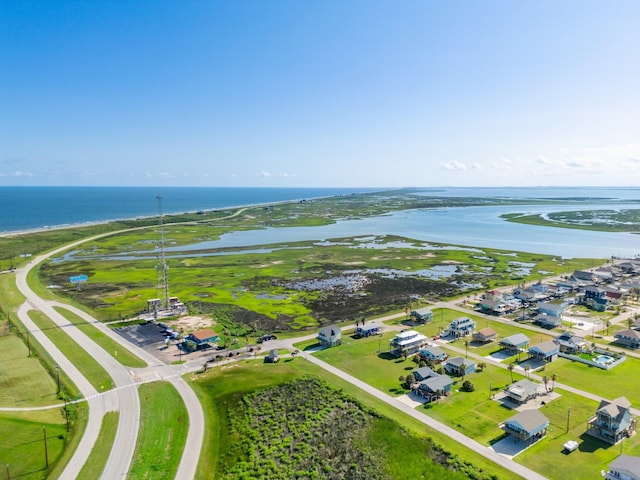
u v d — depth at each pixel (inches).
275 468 2046.0
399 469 2030.0
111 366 3223.4
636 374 3043.8
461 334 3858.3
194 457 2149.4
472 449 2178.9
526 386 2709.2
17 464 2049.7
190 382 2977.4
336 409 2583.7
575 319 4298.7
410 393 2795.3
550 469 2014.0
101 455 2140.7
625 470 1859.0
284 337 3892.7
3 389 2824.8
